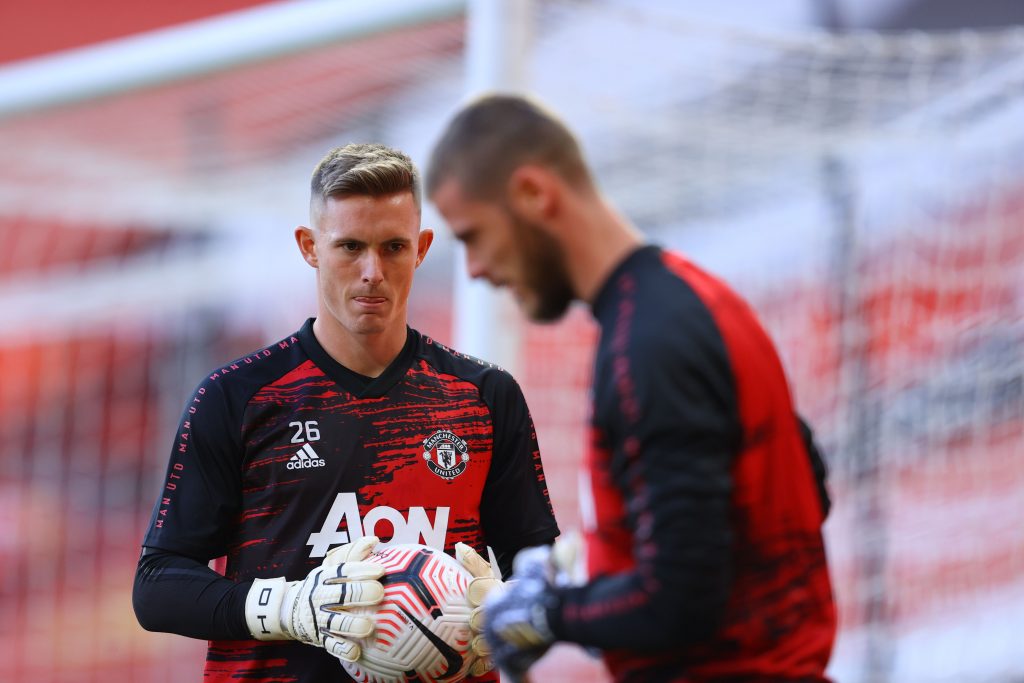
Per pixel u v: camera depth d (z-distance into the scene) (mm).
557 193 6988
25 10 34812
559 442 21203
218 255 29062
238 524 8922
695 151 21797
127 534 30281
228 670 8805
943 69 19391
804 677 6781
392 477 8922
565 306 7328
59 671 27062
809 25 27875
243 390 8906
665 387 6410
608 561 6918
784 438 6934
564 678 19984
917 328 21328
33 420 31141
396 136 21469
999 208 21188
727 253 24219
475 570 8609
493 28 13766
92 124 21203
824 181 22312
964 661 19938
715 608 6273
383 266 8555
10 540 29562
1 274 30172
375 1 15367
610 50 18531
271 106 20562
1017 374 20688
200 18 34125
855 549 20891
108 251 29875
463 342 13570
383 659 8281
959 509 20859
